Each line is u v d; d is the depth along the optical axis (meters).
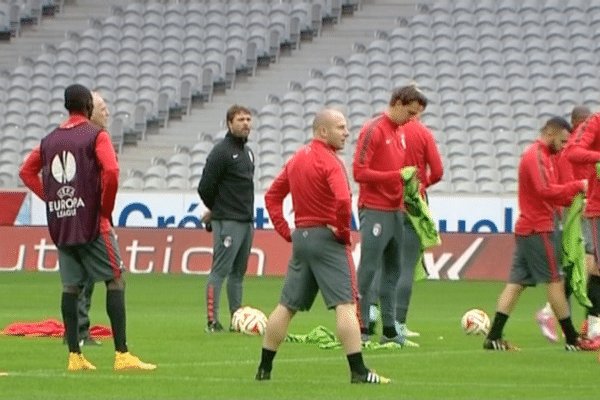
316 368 26.58
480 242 64.94
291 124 77.44
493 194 66.44
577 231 30.39
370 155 30.78
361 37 86.62
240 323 35.00
